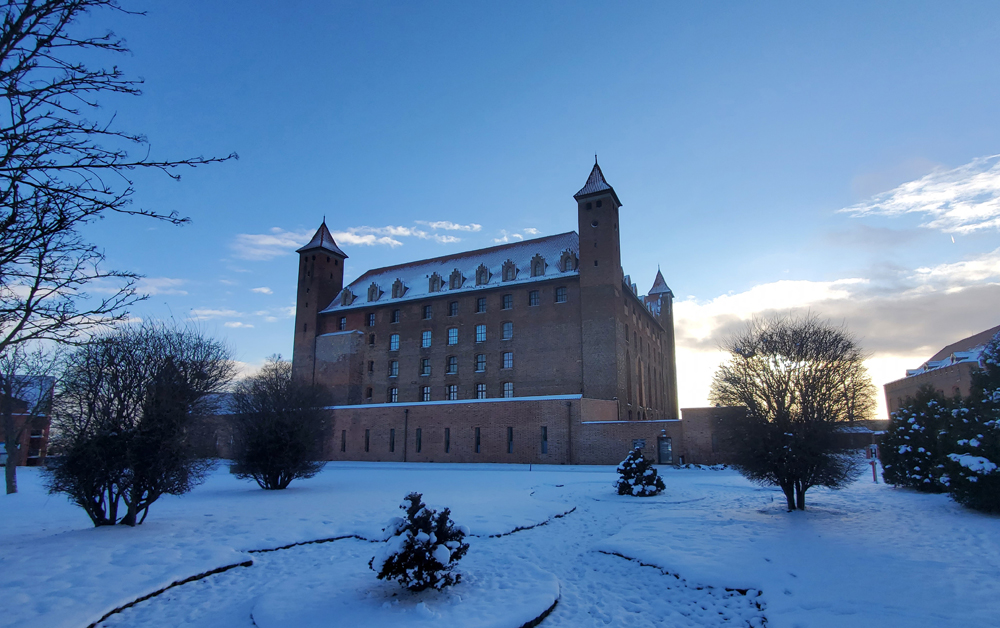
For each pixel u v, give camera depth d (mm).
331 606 8359
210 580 10062
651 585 10062
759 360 17922
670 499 20531
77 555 10695
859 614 7723
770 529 13820
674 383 81875
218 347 16625
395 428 52406
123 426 14117
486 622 7703
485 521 15406
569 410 44250
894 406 74062
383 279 72438
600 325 52500
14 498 23062
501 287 58375
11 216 6406
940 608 7703
